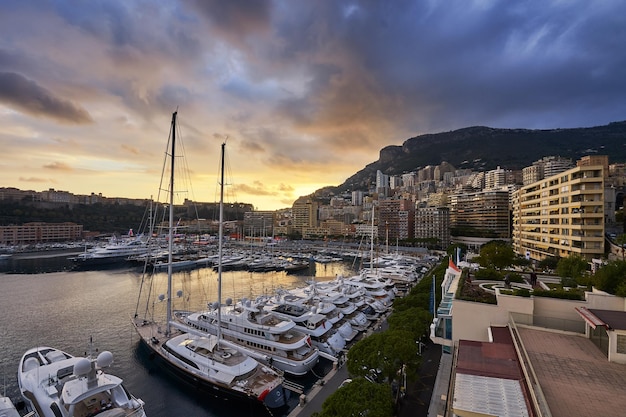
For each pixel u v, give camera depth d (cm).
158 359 4988
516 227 14838
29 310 8125
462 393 1955
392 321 4762
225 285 11781
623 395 1959
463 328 3534
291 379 4603
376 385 2788
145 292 10306
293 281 12600
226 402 4072
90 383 3169
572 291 3722
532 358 2483
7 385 4559
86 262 15362
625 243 7919
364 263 16425
